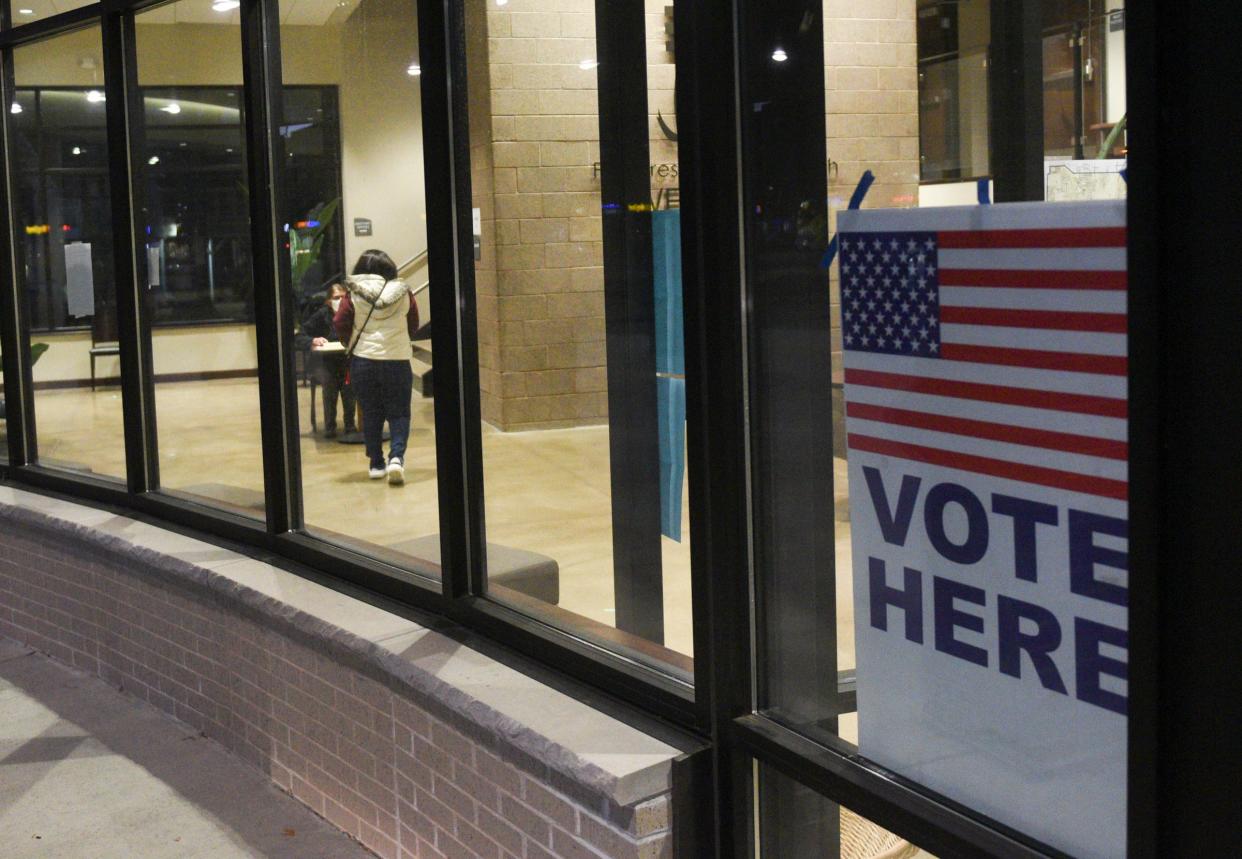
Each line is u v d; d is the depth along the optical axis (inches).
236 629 165.3
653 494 114.7
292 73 162.1
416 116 139.9
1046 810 78.3
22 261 230.1
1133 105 65.2
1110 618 72.8
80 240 212.5
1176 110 63.9
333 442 160.1
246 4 167.5
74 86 209.2
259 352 170.7
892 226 85.7
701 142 98.8
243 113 172.2
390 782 136.2
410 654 129.6
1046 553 76.3
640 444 115.6
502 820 117.0
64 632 212.1
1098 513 72.7
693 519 103.5
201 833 150.3
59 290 220.1
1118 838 73.8
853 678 92.7
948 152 81.6
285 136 164.9
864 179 88.0
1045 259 74.5
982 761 82.4
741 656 102.3
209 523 185.8
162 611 183.5
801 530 96.8
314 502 166.1
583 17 118.3
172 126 186.4
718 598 101.8
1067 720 76.2
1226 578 63.9
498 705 114.6
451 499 136.7
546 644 123.8
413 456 145.6
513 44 125.4
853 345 89.6
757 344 99.6
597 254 119.1
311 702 150.4
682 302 105.8
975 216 79.3
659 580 114.3
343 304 153.9
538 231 124.9
